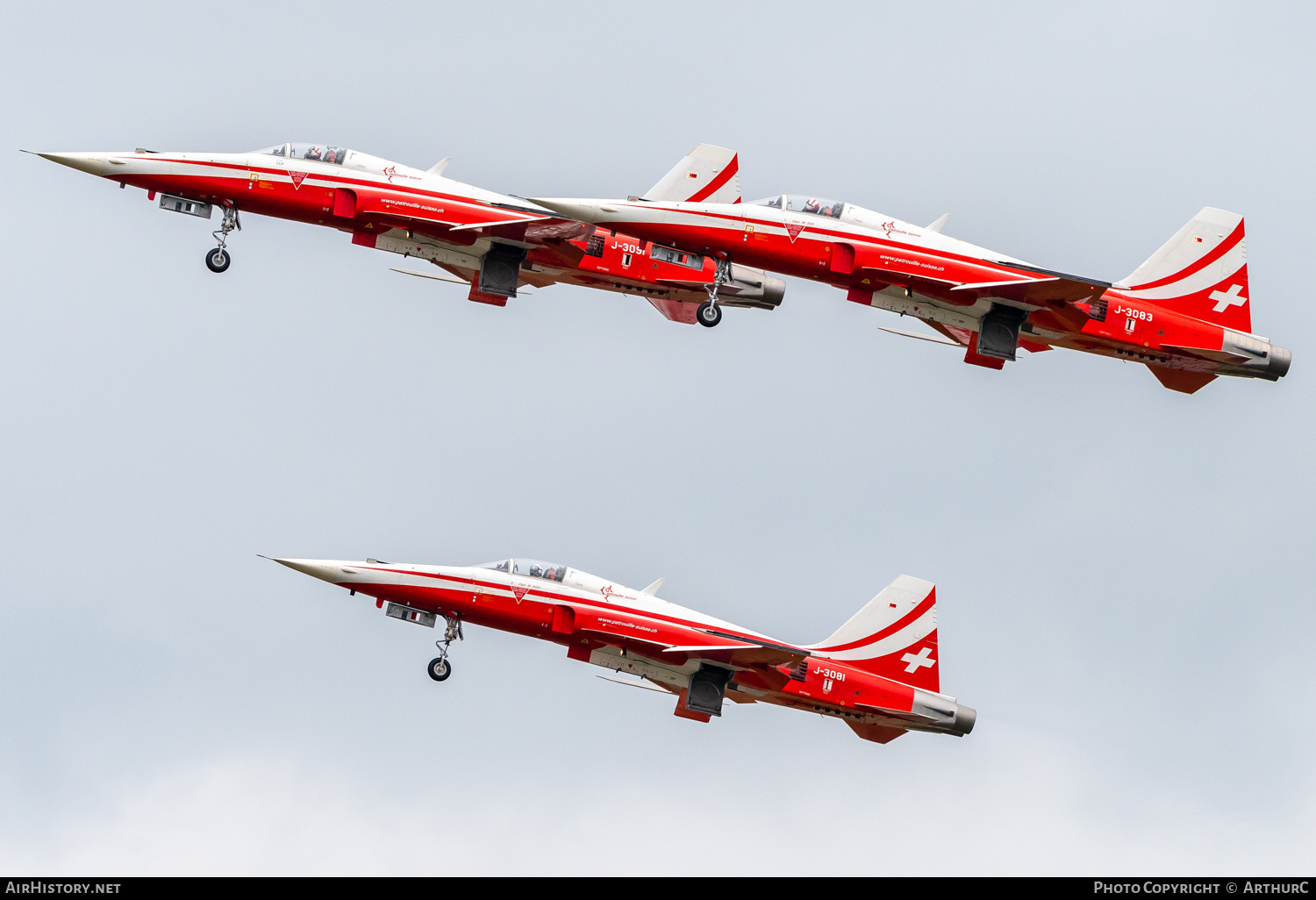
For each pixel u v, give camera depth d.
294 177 135.50
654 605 133.00
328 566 129.38
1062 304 139.62
